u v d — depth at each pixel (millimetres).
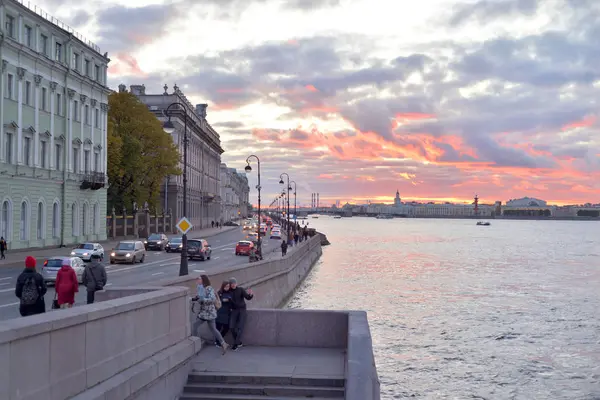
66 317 8719
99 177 66375
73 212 62469
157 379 11281
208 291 14938
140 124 78688
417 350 32500
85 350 9258
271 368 13438
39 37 54594
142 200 79938
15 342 7609
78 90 62812
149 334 11672
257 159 67875
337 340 15539
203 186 144125
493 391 26078
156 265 49812
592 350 33156
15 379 7586
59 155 59406
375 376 9891
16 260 44812
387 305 46281
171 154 81562
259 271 34219
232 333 15367
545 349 33219
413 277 66250
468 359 30922
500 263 87375
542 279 66438
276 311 15750
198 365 13625
